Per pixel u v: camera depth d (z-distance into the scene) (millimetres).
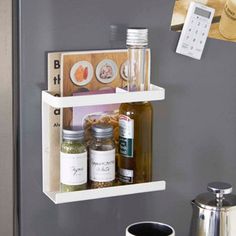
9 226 1269
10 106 1223
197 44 1354
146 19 1305
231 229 1312
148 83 1309
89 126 1289
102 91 1268
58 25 1233
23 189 1268
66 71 1242
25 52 1220
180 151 1400
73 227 1328
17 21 1208
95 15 1260
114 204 1356
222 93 1416
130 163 1291
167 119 1373
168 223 1419
